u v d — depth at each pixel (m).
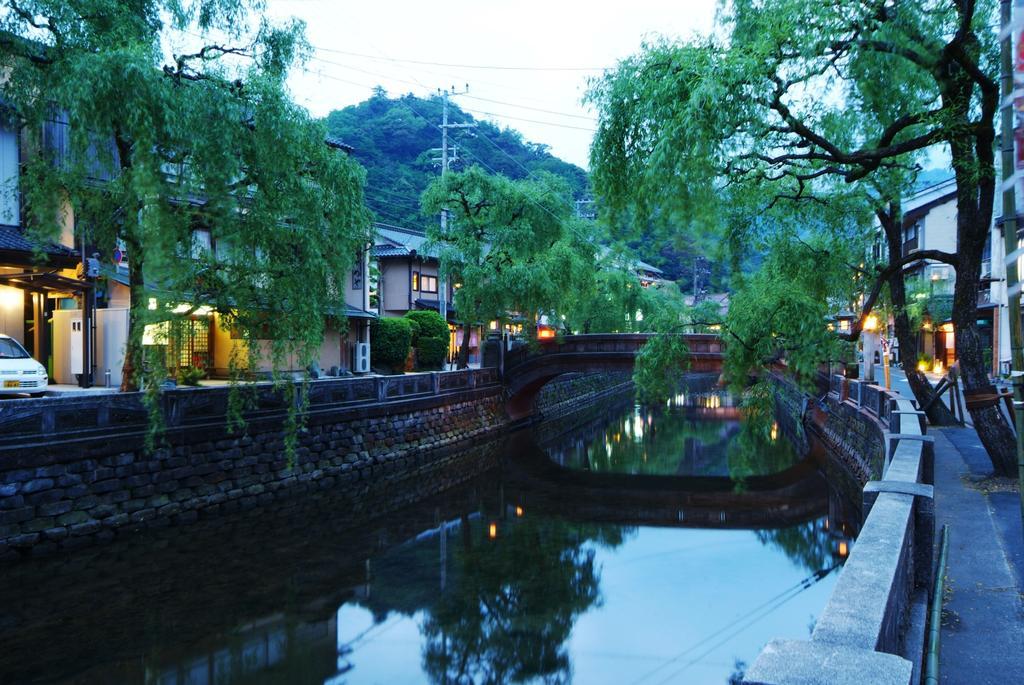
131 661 8.47
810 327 7.36
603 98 8.69
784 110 8.03
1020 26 4.99
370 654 8.96
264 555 12.86
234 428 15.49
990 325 31.84
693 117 7.29
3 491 11.12
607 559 13.48
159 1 12.96
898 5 7.97
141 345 12.73
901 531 4.73
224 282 12.74
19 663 8.27
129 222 11.53
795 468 23.80
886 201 12.72
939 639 5.01
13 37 11.80
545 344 30.70
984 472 11.16
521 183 27.48
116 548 12.37
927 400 17.67
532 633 9.73
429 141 54.72
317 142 13.68
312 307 12.96
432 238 28.14
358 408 19.84
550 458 26.77
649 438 32.97
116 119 11.33
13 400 11.41
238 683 8.09
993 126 9.25
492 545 14.41
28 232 12.55
